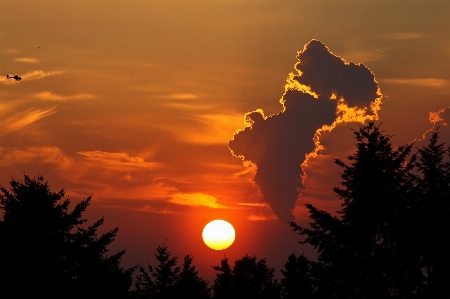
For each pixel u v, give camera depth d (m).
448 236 44.97
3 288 51.31
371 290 44.19
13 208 56.72
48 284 53.06
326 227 46.06
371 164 46.69
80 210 58.69
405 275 44.09
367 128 48.00
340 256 44.94
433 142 49.19
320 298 45.50
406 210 45.72
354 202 46.06
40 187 57.94
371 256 44.91
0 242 51.97
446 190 47.75
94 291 59.97
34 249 52.41
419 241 44.88
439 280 44.44
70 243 56.84
